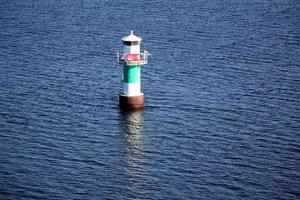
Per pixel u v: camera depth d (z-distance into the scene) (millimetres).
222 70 102250
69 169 68875
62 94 90875
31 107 85750
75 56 111812
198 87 93938
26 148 73438
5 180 66125
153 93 91438
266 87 93562
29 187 65062
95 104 87375
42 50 115938
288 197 63719
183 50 115938
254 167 69375
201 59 109000
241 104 86938
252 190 64938
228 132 78188
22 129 78562
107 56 112188
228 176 67625
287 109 85062
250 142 75250
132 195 64188
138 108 86062
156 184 66188
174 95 90688
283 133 77500
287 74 99688
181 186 65812
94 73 101000
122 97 86062
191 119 82250
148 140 76250
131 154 72562
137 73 86188
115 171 68750
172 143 75375
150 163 70562
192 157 71812
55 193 64125
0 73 100312
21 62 106875
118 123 81250
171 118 82688
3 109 84812
